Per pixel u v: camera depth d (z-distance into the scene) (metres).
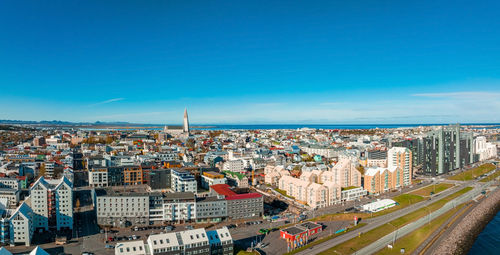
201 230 189.62
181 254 177.12
